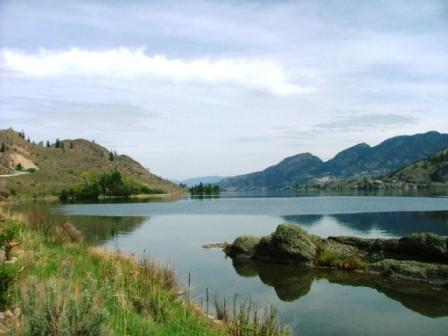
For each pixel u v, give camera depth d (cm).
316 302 2031
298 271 2747
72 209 9894
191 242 4012
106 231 4944
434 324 1730
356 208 9331
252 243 3256
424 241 2747
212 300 1923
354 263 2795
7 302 919
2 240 1320
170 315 1183
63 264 1348
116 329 892
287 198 17862
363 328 1677
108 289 1180
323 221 6266
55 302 670
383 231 4881
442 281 2383
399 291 2245
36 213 3253
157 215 7850
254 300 2017
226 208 10300
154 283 1527
